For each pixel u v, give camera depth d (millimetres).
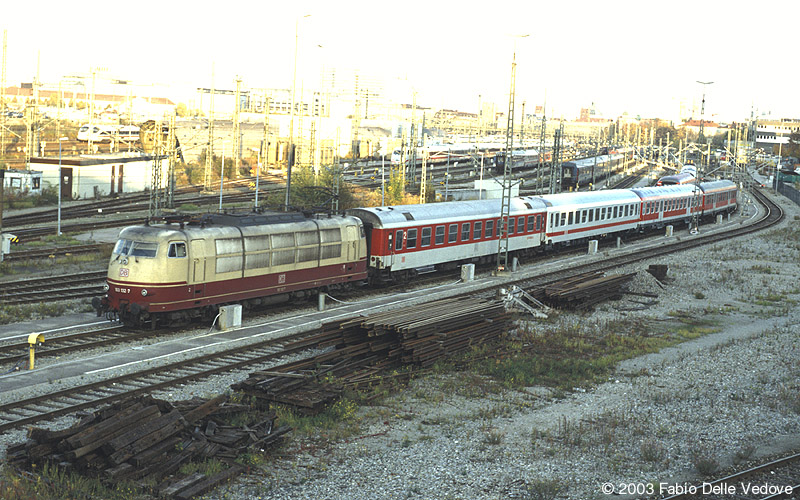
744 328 33438
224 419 18672
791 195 117688
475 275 43812
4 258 40438
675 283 43281
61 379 21812
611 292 38656
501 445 18406
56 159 70500
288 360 25031
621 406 21828
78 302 32000
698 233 72125
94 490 14898
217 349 25922
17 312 29422
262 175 97438
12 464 15461
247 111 154125
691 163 153500
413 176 92938
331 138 114062
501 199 47875
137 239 27594
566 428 19578
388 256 37969
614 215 60031
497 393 22812
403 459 17312
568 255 53719
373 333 24688
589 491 15844
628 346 29219
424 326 25234
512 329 29875
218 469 16094
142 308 27031
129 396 20516
